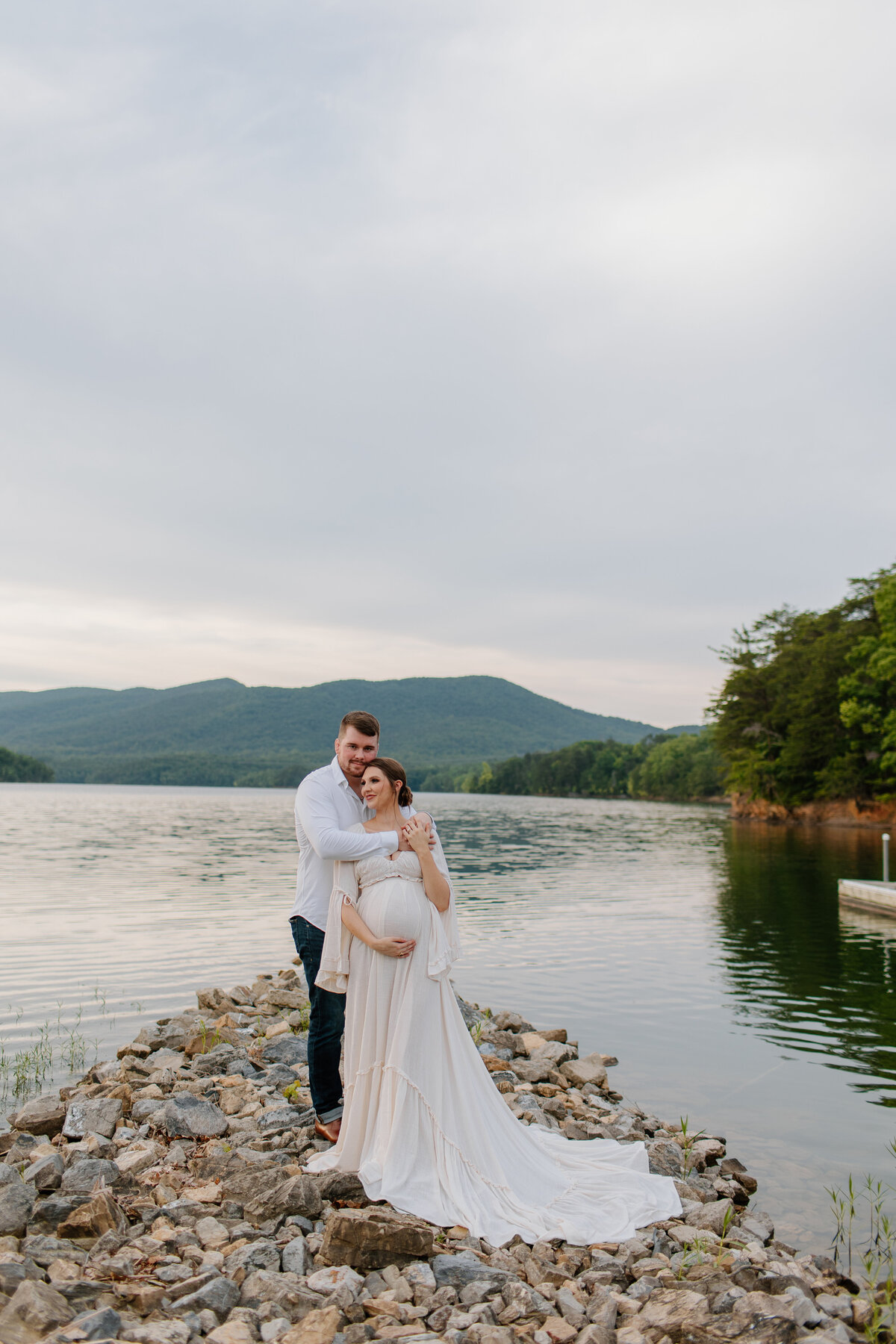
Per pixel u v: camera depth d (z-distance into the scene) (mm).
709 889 23297
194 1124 5727
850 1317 3893
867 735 61500
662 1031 9500
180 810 80750
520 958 13500
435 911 4992
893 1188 5699
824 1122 6879
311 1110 6043
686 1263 4258
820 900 20984
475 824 60688
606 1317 3686
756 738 71688
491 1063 7578
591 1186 5027
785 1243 4914
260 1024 8773
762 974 12445
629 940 15172
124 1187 4867
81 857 30719
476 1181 4742
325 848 4926
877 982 11984
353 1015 4914
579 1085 7516
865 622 63500
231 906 18547
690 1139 6258
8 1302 3459
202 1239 4262
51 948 13594
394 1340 3393
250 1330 3426
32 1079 7465
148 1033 8391
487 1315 3684
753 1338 3469
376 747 5473
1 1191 4449
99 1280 3799
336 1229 4141
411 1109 4750
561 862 31297
